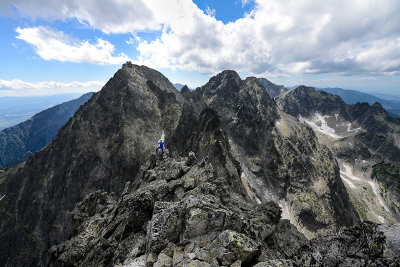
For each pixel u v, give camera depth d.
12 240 127.19
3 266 120.81
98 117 156.38
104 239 21.47
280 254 20.58
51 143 157.88
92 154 141.00
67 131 155.62
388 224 10.14
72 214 42.91
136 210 21.11
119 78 179.62
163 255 12.98
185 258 12.11
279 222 29.91
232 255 11.32
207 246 12.52
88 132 149.50
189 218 14.25
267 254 18.91
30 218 131.62
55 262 25.81
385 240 9.30
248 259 11.52
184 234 13.83
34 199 137.00
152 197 21.94
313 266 10.38
